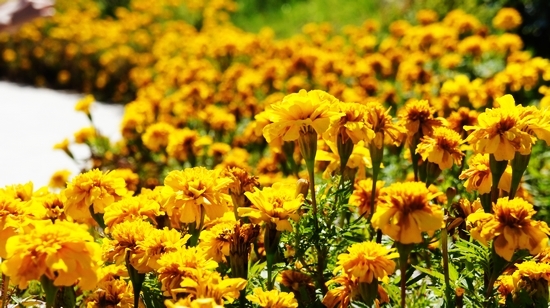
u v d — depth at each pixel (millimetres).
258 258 810
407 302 764
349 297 749
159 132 1207
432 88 1392
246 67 1737
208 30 2391
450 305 748
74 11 2955
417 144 883
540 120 775
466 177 820
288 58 1765
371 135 801
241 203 830
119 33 2629
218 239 773
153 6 2854
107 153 1313
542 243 715
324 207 799
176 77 1766
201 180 783
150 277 788
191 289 708
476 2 2047
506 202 720
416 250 780
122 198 826
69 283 689
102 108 2330
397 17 2195
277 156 1115
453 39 1597
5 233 758
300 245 792
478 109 1169
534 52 1889
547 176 1056
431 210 708
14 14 2059
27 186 838
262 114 893
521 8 1929
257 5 2920
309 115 776
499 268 735
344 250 807
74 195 818
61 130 2070
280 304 720
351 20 2436
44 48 2750
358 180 918
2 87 2701
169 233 750
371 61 1518
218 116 1289
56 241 689
